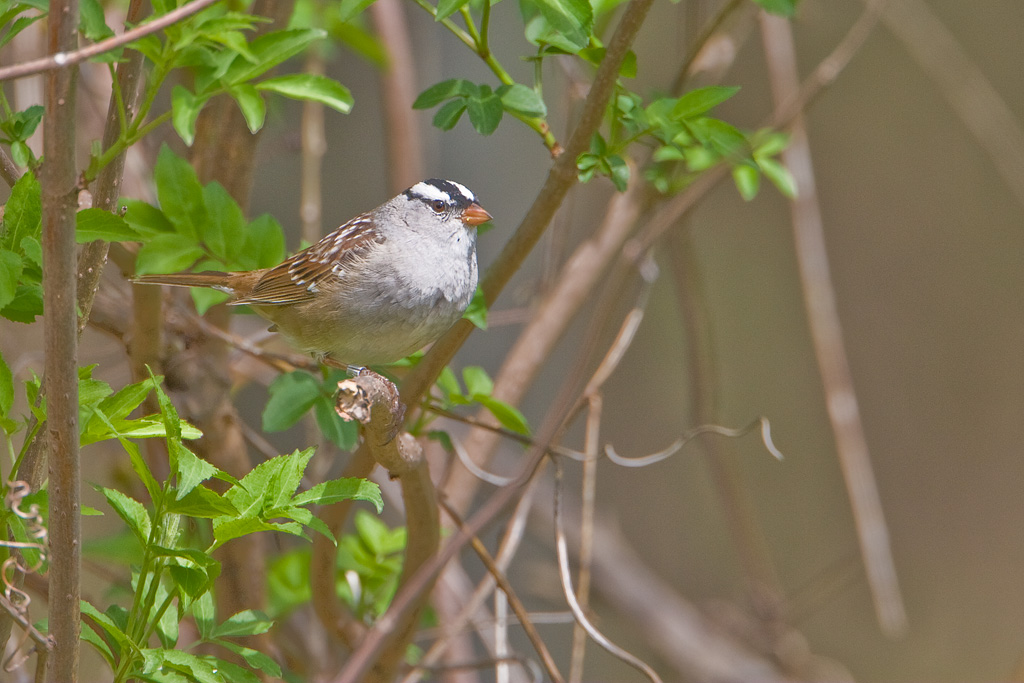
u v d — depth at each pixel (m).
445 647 7.88
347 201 12.83
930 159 15.58
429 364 6.12
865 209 15.74
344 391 5.16
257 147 7.43
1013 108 15.34
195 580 4.66
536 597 13.40
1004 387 15.54
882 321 15.79
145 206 6.70
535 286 9.82
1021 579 15.24
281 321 7.27
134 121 4.44
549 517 13.44
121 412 4.78
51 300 3.96
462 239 7.16
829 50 14.20
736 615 12.10
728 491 10.31
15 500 4.52
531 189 12.37
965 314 15.65
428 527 6.16
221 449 7.27
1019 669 8.05
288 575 8.08
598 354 13.34
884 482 15.72
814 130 15.57
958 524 15.57
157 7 4.61
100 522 11.63
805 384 15.30
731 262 15.34
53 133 3.84
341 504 6.24
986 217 15.55
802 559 15.10
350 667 4.77
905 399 15.77
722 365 15.34
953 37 15.57
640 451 14.82
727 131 5.96
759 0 6.14
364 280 6.93
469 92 5.75
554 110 12.05
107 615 5.00
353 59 12.84
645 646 14.07
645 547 14.90
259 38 5.04
